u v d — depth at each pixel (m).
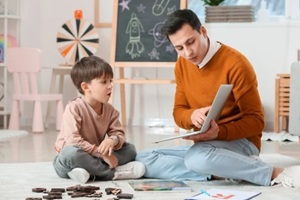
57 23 5.55
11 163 3.02
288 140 4.31
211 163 2.30
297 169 2.29
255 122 2.38
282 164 2.96
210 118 2.17
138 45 5.16
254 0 5.37
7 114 5.43
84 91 2.52
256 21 5.19
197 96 2.46
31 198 2.03
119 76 5.36
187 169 2.49
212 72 2.40
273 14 5.32
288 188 2.27
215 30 5.22
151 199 2.08
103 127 2.57
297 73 3.25
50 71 5.57
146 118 5.45
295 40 5.09
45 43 5.57
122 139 2.55
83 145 2.45
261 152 3.59
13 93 5.16
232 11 5.18
